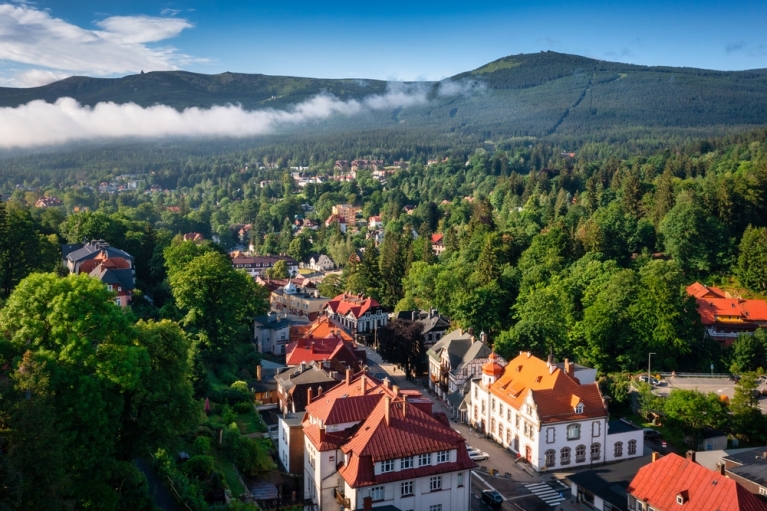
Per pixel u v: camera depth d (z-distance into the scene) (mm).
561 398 91438
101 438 50719
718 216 172750
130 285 142375
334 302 179750
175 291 120250
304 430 75062
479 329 144125
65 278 58156
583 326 131000
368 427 69438
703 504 65125
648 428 102938
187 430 62281
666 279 133375
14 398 44844
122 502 52125
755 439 96625
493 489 83562
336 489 69750
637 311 130125
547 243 173125
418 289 175000
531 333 126250
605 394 112062
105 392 52688
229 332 122625
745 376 102000
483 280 160625
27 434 41438
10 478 38031
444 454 68938
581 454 91312
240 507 59812
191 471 66438
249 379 115312
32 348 54156
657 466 71562
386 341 138125
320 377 102500
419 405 77000
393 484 66625
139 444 57219
